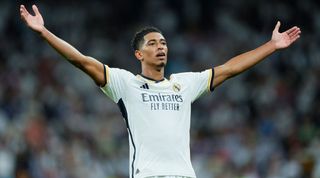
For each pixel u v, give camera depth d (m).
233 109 47.72
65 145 41.53
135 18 59.69
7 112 44.28
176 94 17.78
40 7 58.53
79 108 46.69
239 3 59.72
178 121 17.48
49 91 48.38
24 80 49.53
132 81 17.78
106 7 59.88
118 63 54.97
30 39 54.81
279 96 50.16
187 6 59.25
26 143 38.88
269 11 59.09
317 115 45.59
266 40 57.47
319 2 59.38
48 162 38.38
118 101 17.78
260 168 39.53
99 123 45.09
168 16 58.78
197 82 18.19
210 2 59.50
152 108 17.48
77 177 39.22
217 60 54.56
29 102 46.03
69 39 57.34
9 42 55.03
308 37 57.00
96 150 42.53
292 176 38.78
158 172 16.95
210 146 42.25
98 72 17.67
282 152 41.94
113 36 57.94
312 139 43.22
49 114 45.88
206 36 57.12
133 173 17.22
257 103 48.91
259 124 46.31
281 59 53.88
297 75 52.69
